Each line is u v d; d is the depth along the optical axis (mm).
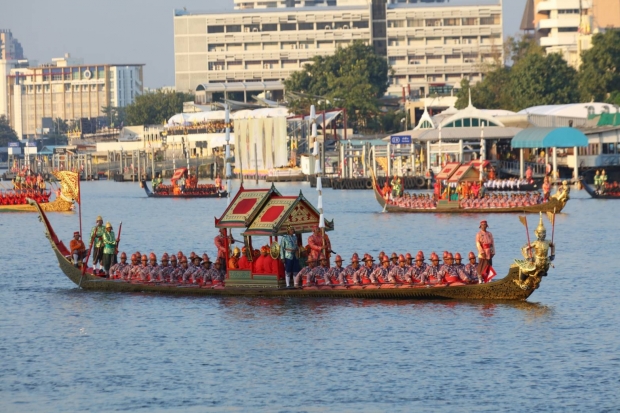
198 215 198500
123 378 63531
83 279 96125
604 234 143875
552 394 58938
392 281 86000
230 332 74938
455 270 85500
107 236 96312
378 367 64812
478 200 186125
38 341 73875
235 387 61250
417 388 60406
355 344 70562
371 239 141250
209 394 59969
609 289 92000
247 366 65688
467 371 63688
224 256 90438
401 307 82438
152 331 76125
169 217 195125
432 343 70500
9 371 65500
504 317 78500
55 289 96750
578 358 66188
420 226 160000
